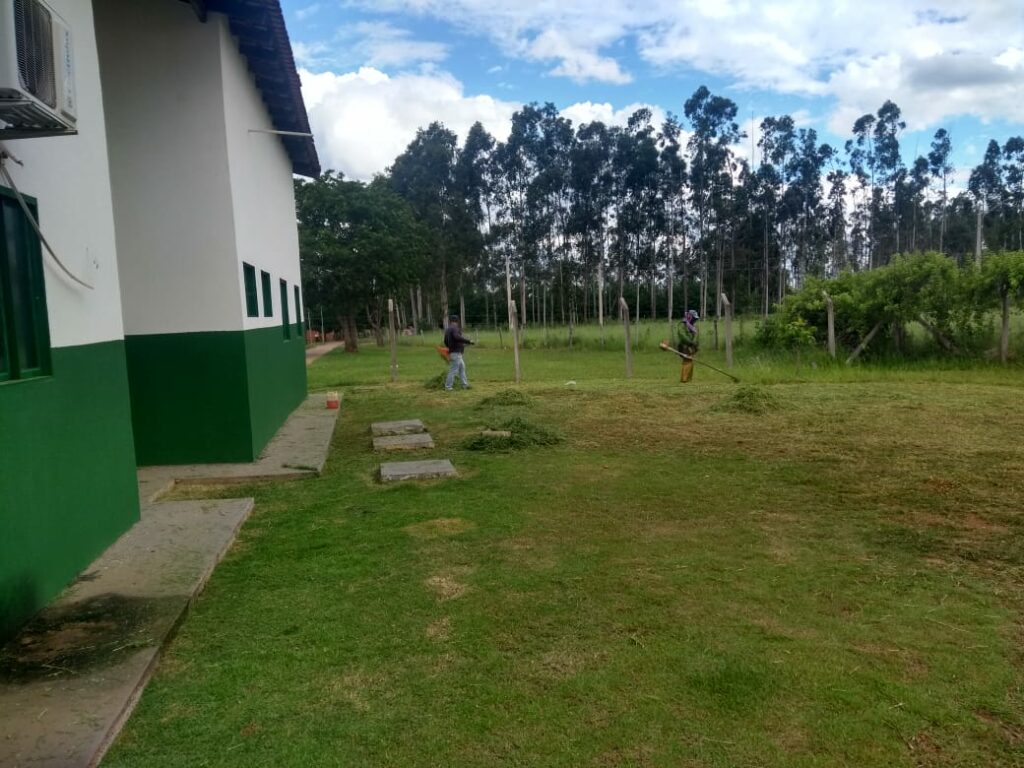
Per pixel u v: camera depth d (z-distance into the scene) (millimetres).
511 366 20406
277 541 5031
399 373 19719
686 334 16641
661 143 53906
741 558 4418
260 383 8320
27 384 3703
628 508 5578
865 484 6074
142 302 7371
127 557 4555
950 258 15680
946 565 4234
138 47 7293
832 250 58062
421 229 38594
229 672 3195
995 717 2715
